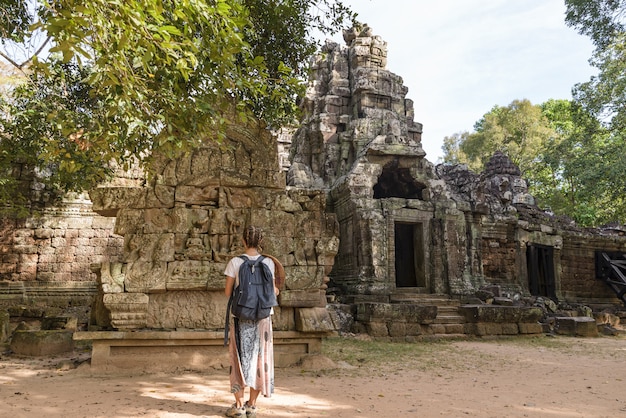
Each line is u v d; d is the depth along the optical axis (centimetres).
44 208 1634
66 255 1638
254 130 838
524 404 529
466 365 859
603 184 2647
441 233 1781
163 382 602
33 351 823
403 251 1989
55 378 617
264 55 1073
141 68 579
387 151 1811
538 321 1658
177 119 575
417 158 1867
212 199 798
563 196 4016
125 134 580
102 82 506
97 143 609
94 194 758
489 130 4422
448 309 1548
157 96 555
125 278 711
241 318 441
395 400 525
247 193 805
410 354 993
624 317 2069
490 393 592
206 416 432
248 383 421
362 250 1662
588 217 3594
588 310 1895
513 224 2114
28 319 1238
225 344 443
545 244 2244
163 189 767
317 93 2180
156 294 731
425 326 1402
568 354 1065
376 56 2147
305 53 1116
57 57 1112
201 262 747
